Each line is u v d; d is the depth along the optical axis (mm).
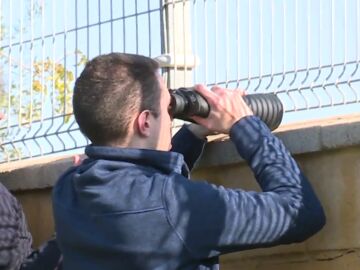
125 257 4891
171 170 5035
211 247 4906
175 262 4859
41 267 5832
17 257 6188
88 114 5094
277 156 5316
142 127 5117
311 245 5793
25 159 7840
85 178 5000
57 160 7500
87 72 5160
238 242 4949
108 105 5062
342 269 5660
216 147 6234
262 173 5270
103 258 4941
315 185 5824
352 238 5625
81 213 5027
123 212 4891
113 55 5199
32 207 7738
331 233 5715
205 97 5586
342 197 5688
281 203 5062
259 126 5477
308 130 5824
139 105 5109
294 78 6188
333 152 5750
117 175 4957
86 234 4973
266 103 5781
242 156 5430
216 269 5008
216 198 4918
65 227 5066
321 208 5320
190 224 4863
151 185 4910
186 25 6730
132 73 5137
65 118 7426
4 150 7867
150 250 4859
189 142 6012
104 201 4930
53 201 5199
